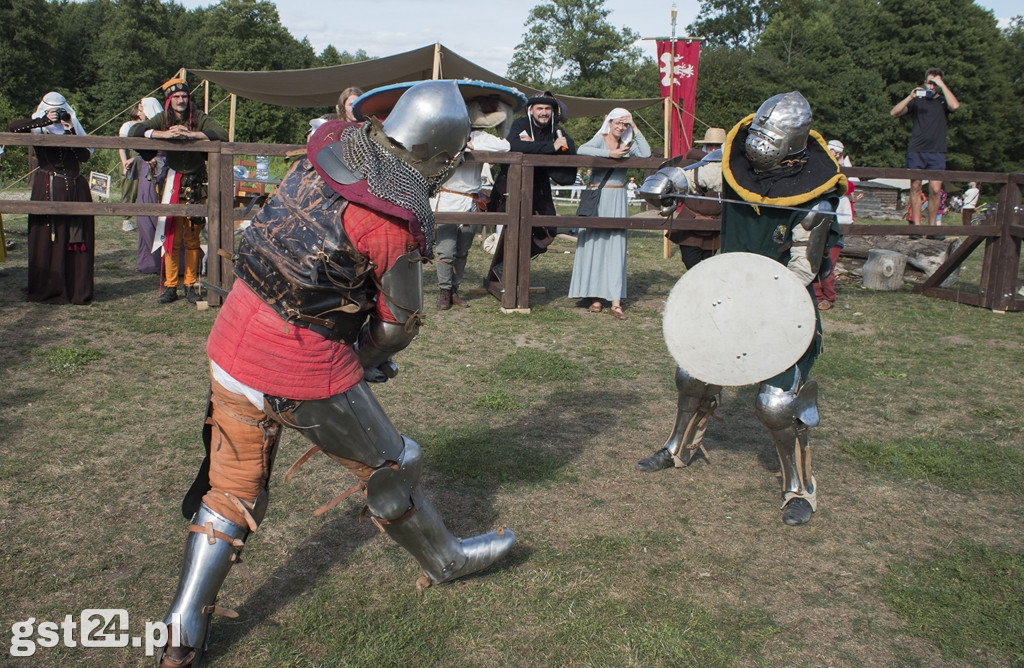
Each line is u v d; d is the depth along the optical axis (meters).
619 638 2.72
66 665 2.49
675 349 3.46
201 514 2.45
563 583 3.04
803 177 3.40
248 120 41.62
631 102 15.13
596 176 7.39
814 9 59.59
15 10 45.59
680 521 3.56
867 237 9.98
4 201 6.44
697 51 11.61
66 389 4.84
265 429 2.43
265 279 2.31
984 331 7.33
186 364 5.42
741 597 3.00
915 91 10.31
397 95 2.83
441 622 2.77
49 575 2.95
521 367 5.62
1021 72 52.62
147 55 50.16
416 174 2.37
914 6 45.81
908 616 2.90
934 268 9.55
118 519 3.36
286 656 2.56
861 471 4.19
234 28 51.88
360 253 2.29
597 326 6.95
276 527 3.34
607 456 4.22
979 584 3.12
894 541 3.45
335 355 2.38
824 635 2.79
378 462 2.55
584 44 57.88
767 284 3.33
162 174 7.21
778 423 3.48
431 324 6.80
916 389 5.59
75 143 6.48
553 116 7.25
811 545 3.39
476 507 3.60
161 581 2.96
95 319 6.39
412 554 2.82
